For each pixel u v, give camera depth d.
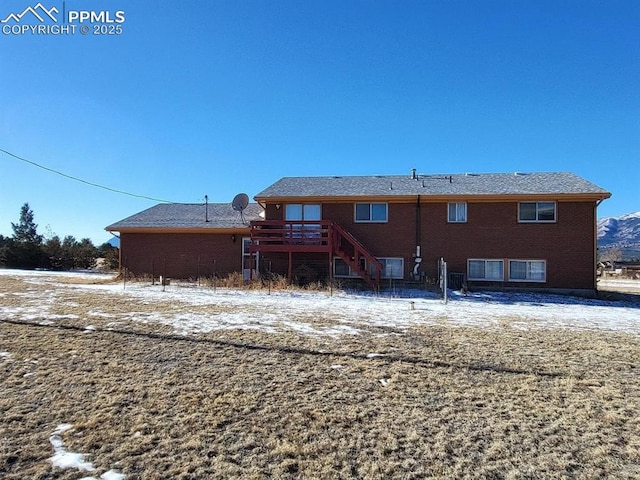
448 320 10.16
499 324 9.71
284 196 20.05
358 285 18.75
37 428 4.33
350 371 6.14
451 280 18.75
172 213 24.67
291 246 18.98
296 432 4.32
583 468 3.72
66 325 8.64
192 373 5.98
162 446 4.01
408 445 4.09
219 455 3.87
